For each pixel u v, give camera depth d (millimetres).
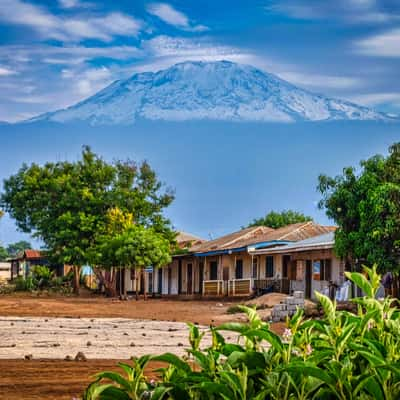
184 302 45688
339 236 31047
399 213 28266
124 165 64312
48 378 12922
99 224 61000
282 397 5719
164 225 63719
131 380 5988
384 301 6523
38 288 66000
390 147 30797
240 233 56688
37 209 64688
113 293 59375
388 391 5598
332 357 5930
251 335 5953
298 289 42281
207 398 5742
